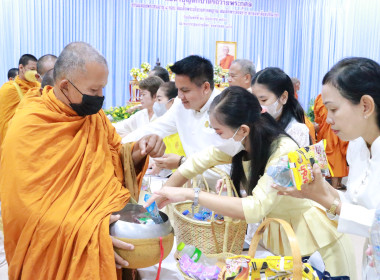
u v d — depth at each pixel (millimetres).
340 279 1083
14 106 3398
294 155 1059
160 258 1260
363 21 7887
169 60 7379
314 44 7918
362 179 1199
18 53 6609
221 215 1436
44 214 1244
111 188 1388
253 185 1358
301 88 8008
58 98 1380
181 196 1325
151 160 2670
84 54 1311
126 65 7191
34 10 6617
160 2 7203
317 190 1092
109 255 1207
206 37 7496
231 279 1065
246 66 3254
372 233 891
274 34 7805
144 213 1374
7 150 1274
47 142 1295
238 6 7555
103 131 1496
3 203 1278
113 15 7020
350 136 1098
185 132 2426
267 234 1504
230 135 1318
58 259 1245
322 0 7836
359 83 1028
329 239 1357
